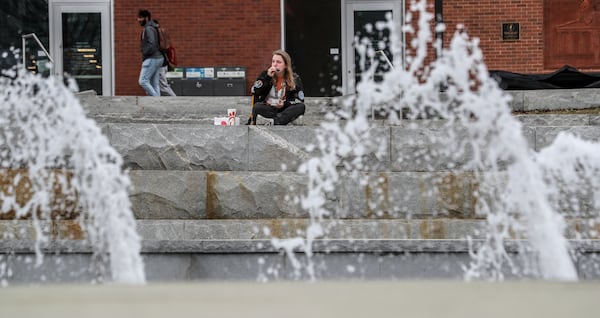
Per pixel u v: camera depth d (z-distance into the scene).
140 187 20.72
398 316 5.65
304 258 15.23
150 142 21.52
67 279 15.37
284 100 25.62
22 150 21.00
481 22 42.03
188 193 20.81
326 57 43.91
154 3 42.66
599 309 5.87
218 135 21.62
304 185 20.88
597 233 20.23
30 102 22.19
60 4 43.25
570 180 20.73
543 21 41.97
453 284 7.15
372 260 15.27
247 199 20.81
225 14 42.66
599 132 22.19
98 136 20.89
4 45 42.28
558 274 15.62
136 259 15.29
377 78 43.53
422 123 26.69
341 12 43.88
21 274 15.32
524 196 17.94
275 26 42.78
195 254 15.33
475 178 20.64
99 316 5.71
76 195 20.55
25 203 20.47
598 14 41.81
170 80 42.31
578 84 36.25
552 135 22.28
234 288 7.07
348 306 6.03
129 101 33.53
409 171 21.53
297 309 5.94
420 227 20.25
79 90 43.34
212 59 42.62
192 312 5.86
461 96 18.61
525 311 5.81
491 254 15.52
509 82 36.22
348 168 21.62
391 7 43.56
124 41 42.75
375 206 20.80
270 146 21.59
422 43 18.44
